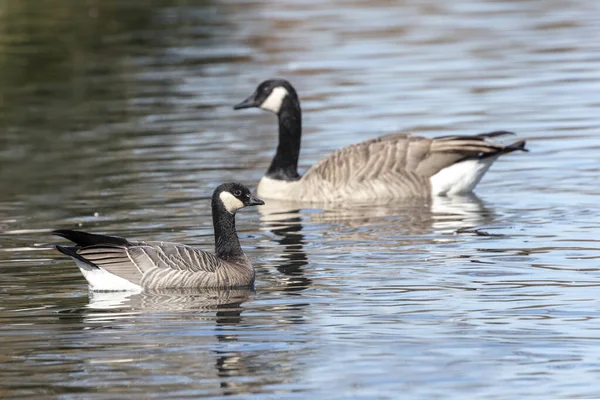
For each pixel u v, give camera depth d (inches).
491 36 1348.4
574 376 438.9
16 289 572.1
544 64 1178.0
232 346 478.3
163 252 569.9
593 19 1430.9
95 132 984.9
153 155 900.0
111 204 756.0
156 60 1258.0
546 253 618.5
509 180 805.9
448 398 420.5
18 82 1183.6
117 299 552.4
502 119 962.7
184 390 431.5
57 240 670.5
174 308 535.5
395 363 456.1
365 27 1430.9
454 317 512.7
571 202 735.7
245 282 577.6
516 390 426.9
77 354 471.2
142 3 1571.1
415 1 1624.0
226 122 1008.9
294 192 795.4
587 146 876.0
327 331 496.4
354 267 602.5
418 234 672.4
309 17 1504.7
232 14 1524.4
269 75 1176.2
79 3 1561.3
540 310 520.1
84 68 1233.4
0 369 455.8
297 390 429.7
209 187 801.6
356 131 941.8
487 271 586.9
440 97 1052.5
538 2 1592.0
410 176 781.9
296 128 812.0
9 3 1534.2
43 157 905.5
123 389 433.7
